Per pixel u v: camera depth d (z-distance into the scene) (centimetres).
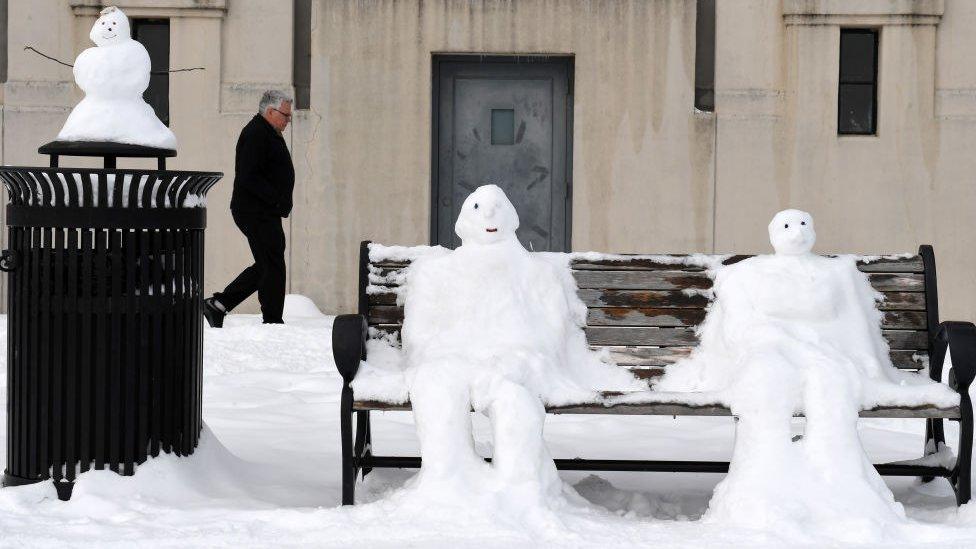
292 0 2445
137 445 1070
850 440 986
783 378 998
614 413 1016
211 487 1102
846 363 1021
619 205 2453
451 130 2508
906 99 2439
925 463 1119
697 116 2442
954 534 934
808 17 2425
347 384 1024
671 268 1138
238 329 1948
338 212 2447
